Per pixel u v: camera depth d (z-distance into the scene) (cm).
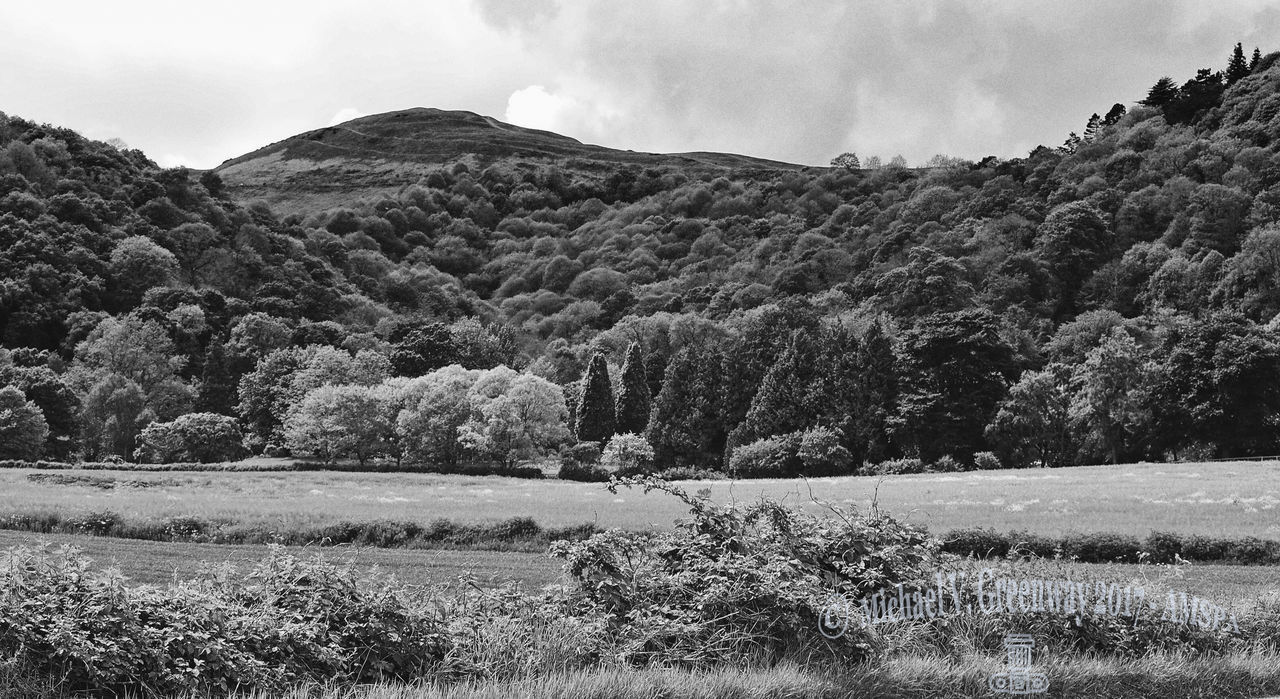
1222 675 1013
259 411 10338
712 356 9756
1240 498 4069
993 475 6266
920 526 1178
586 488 6188
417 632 956
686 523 1147
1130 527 3081
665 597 1045
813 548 1105
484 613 1055
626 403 9812
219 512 3650
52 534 3256
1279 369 7381
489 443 7894
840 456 7819
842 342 9050
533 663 935
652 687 838
